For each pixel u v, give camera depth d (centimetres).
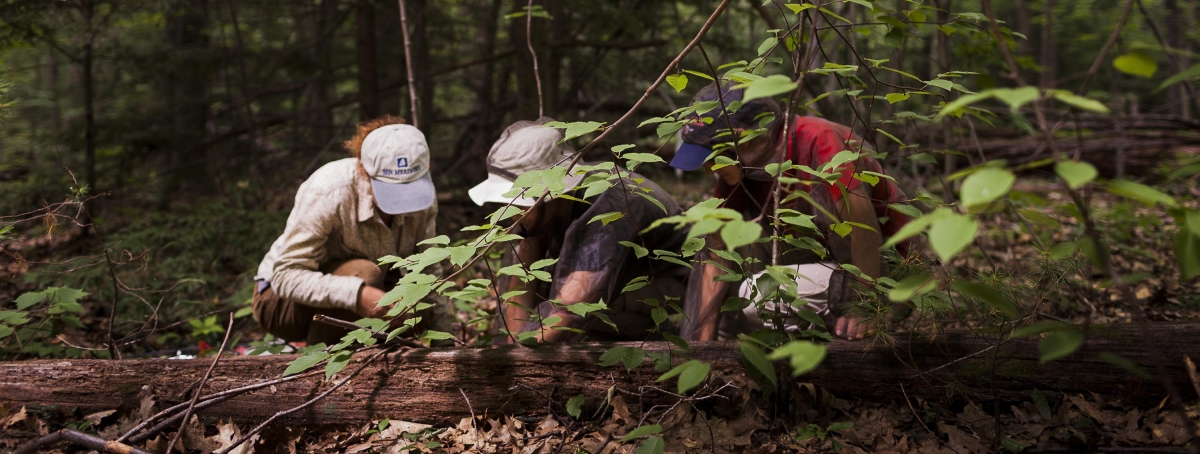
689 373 176
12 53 984
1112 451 241
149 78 845
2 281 518
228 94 858
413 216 328
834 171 270
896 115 265
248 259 582
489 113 963
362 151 312
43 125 944
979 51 357
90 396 287
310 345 339
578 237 308
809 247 241
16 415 279
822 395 278
